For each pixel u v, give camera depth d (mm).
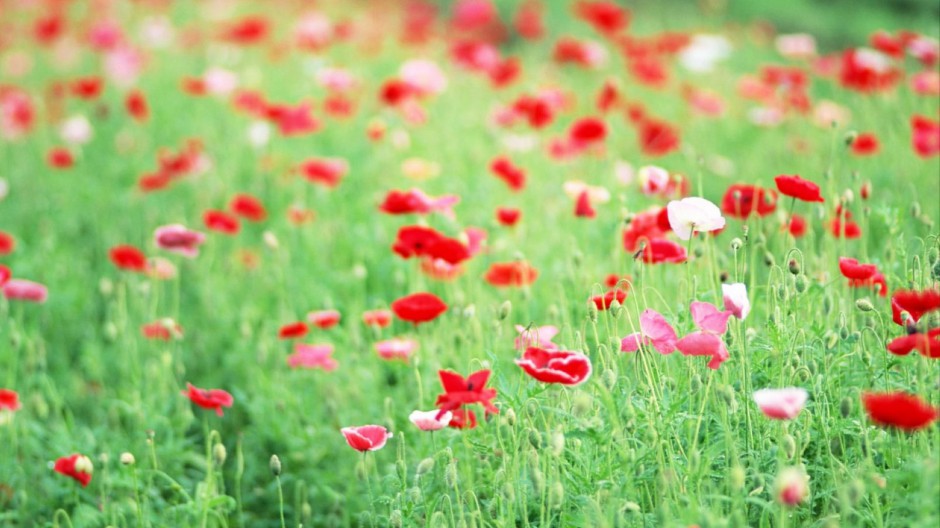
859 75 6152
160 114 8023
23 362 4691
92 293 5809
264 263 5531
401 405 3977
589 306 2951
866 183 3896
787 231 3441
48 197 6730
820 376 2822
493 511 3035
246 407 4406
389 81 6230
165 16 10664
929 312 2707
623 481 2729
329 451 4031
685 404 3016
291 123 6094
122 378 4844
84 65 9562
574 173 6137
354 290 5090
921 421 2207
